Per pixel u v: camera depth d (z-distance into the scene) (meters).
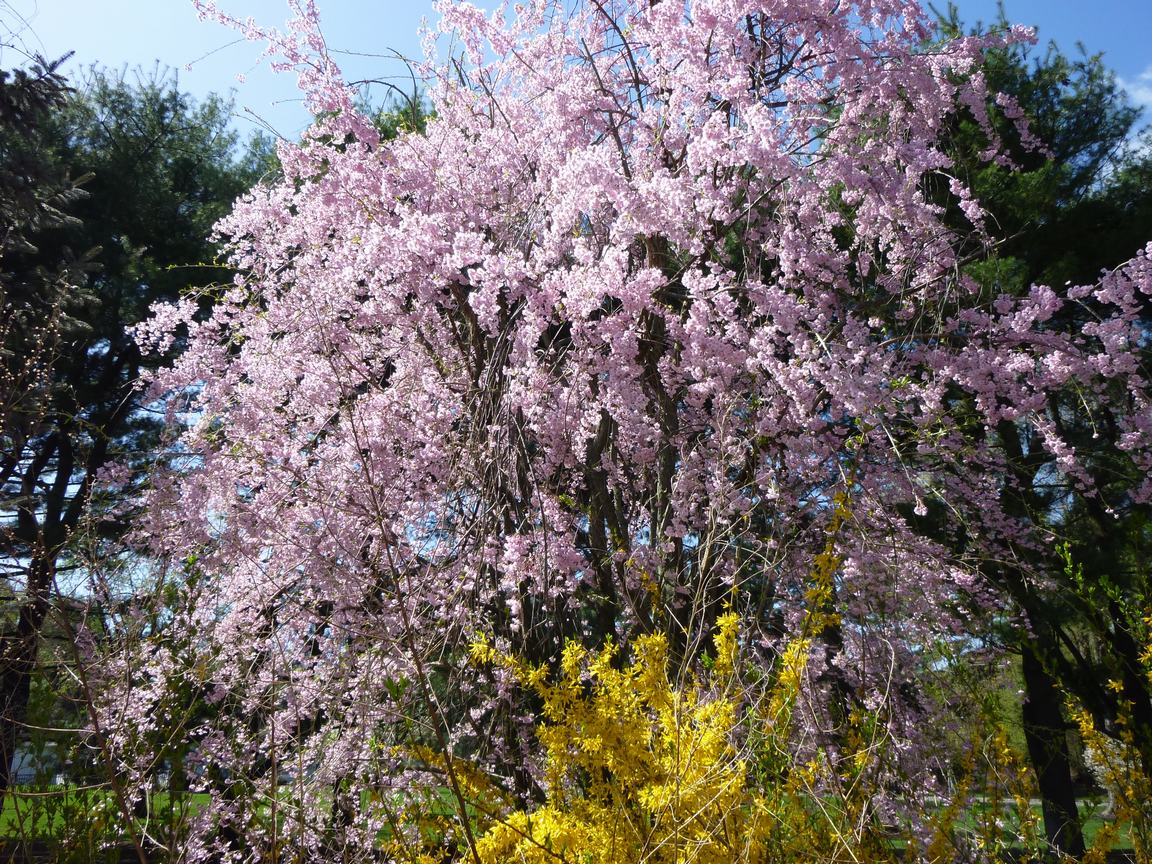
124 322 9.49
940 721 3.52
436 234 4.45
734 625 2.32
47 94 7.07
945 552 5.46
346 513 3.92
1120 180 8.28
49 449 8.41
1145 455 5.99
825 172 5.25
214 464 4.31
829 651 4.39
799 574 4.39
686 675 2.77
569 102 4.93
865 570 4.23
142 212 10.48
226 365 4.96
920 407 5.25
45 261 9.27
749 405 4.82
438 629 3.55
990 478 5.89
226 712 3.75
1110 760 2.64
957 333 5.43
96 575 3.21
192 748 3.52
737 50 4.52
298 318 4.65
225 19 4.64
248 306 5.07
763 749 2.21
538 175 5.07
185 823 2.77
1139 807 2.46
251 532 4.09
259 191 5.20
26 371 4.63
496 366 4.36
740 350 4.36
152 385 4.88
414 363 4.82
